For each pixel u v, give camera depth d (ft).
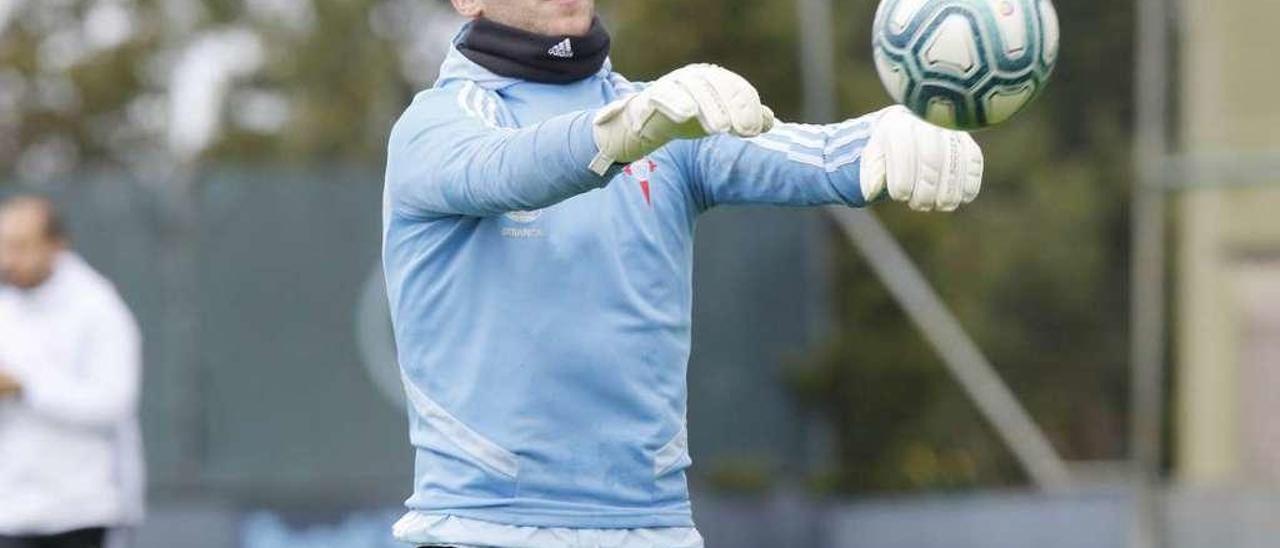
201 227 141.90
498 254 46.29
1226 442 130.82
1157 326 131.64
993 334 141.69
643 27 168.55
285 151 279.28
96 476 101.50
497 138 44.01
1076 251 136.67
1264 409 129.80
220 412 141.49
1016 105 44.16
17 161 279.69
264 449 141.79
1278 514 121.80
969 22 43.14
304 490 141.38
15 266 98.89
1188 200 131.34
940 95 43.83
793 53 160.35
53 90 282.36
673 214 47.88
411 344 47.67
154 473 140.46
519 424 46.34
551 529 46.47
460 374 46.80
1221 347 131.03
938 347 145.38
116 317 101.09
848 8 147.43
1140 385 131.75
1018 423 140.87
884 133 46.11
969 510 133.59
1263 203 129.08
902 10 43.91
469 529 46.57
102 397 99.30
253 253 142.41
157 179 141.69
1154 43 131.44
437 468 47.37
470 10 48.93
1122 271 134.41
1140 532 125.80
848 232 150.51
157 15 288.10
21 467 99.86
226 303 141.90
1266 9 128.57
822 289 152.56
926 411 147.23
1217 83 130.11
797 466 153.48
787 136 47.83
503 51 47.57
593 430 46.60
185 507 137.08
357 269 143.64
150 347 141.18
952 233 143.74
